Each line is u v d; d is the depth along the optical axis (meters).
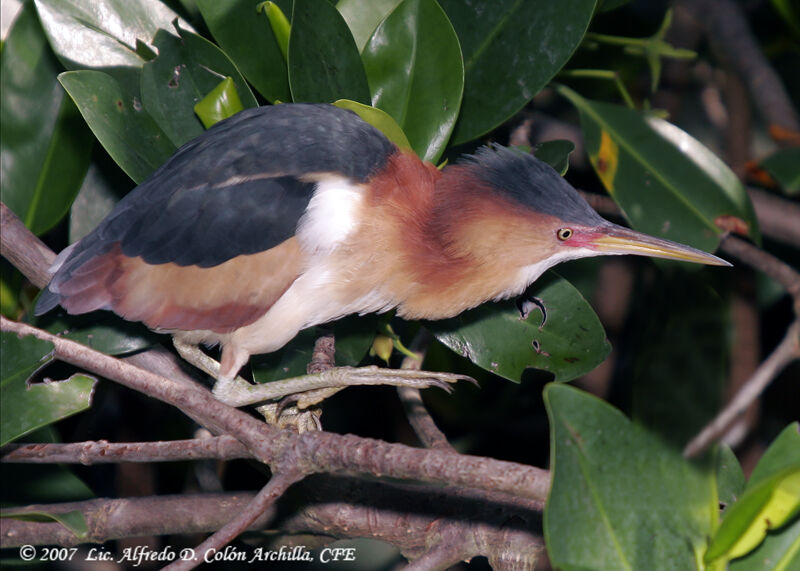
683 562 2.81
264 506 2.82
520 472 2.80
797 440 2.82
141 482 2.98
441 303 2.91
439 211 2.91
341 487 2.90
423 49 2.89
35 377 2.92
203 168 2.89
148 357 2.93
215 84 2.90
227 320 2.90
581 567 2.79
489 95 2.90
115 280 2.89
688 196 2.91
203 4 2.89
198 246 2.89
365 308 2.91
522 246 2.91
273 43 2.90
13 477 2.92
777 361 2.86
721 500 2.86
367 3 2.90
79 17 2.90
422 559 2.88
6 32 2.94
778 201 2.98
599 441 2.81
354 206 2.90
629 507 2.81
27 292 2.93
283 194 2.89
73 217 2.92
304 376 2.90
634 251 2.91
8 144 2.91
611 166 2.92
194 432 2.96
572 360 2.91
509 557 2.87
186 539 2.99
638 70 2.99
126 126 2.89
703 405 2.82
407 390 2.93
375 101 2.89
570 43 2.89
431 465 2.80
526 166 2.92
